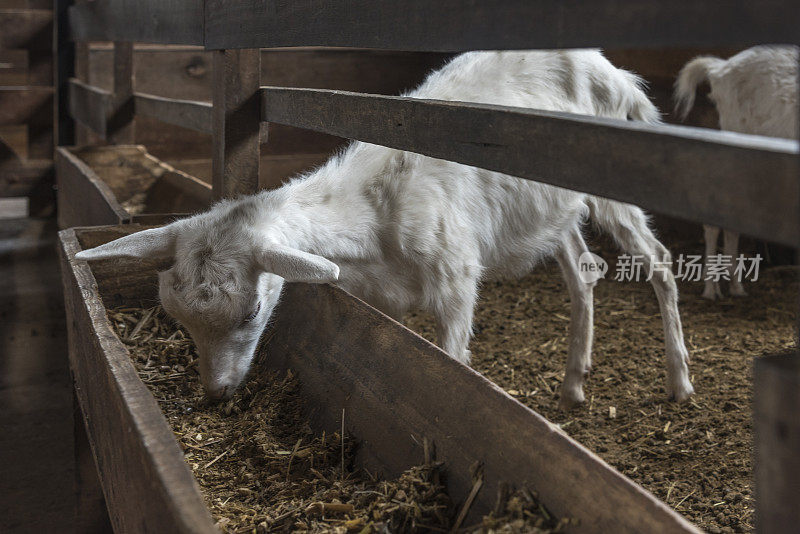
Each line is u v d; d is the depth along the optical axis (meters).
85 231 3.60
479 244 3.51
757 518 1.27
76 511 3.22
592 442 3.56
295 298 3.09
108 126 6.47
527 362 4.46
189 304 2.68
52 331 5.35
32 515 3.27
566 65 3.67
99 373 2.25
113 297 3.45
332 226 3.10
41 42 8.42
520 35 1.69
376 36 2.36
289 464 2.41
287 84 8.34
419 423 2.13
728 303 5.34
